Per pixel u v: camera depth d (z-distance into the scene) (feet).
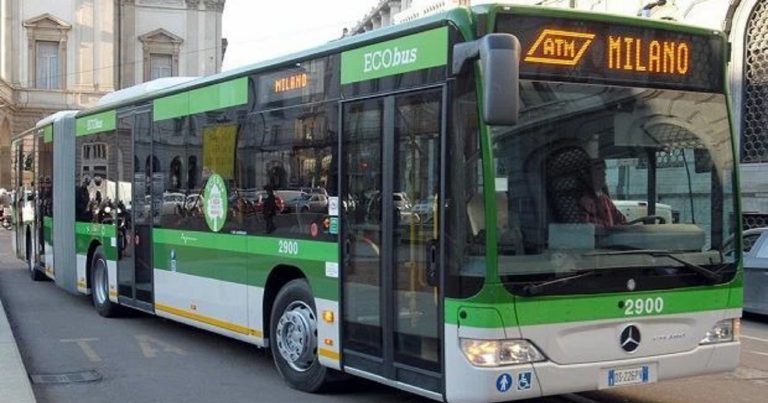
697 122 20.66
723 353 20.54
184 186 31.58
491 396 17.79
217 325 29.22
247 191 27.37
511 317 17.95
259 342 26.71
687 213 20.31
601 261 18.99
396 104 20.71
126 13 213.66
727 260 20.71
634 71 19.88
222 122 29.01
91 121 41.50
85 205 42.29
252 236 27.02
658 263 19.66
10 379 24.66
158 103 33.91
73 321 38.83
